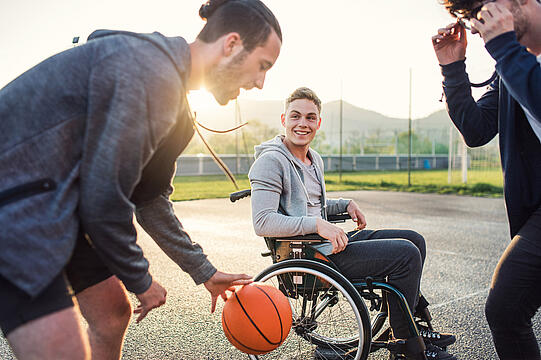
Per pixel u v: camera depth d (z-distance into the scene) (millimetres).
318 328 2764
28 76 1339
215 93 1599
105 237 1332
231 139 27953
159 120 1337
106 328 1793
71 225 1280
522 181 1803
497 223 7949
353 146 41312
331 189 14852
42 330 1220
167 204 1817
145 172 1622
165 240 1813
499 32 1637
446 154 42062
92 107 1280
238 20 1470
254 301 2152
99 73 1294
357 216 2816
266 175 2449
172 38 1459
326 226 2312
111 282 1768
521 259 1775
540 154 1770
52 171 1268
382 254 2291
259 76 1569
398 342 2244
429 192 14438
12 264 1162
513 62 1594
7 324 1220
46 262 1195
